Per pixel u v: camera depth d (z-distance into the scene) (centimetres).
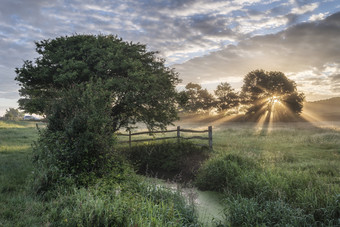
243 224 551
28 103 1216
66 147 727
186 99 1501
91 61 1297
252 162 934
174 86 1509
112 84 1187
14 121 4075
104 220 417
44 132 812
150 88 1348
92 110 809
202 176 886
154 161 1228
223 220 581
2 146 1387
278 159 1081
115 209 452
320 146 1471
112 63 1273
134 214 454
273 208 566
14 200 526
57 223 424
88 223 401
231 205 601
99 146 781
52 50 1388
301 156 1170
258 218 552
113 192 561
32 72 1271
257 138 1950
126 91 1273
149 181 773
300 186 668
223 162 898
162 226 430
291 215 536
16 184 668
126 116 1430
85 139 725
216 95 7256
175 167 1132
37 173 647
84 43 1370
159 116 1441
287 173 777
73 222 407
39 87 1357
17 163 917
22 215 453
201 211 641
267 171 797
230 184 771
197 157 1214
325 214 535
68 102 843
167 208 533
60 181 625
